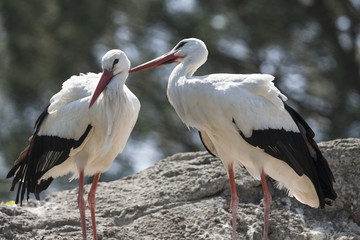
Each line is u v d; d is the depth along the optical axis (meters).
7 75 19.67
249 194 12.23
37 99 19.89
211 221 11.59
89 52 19.52
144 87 19.81
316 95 20.45
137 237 11.38
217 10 19.38
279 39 19.69
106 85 10.73
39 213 12.08
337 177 12.03
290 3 19.23
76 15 18.88
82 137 10.73
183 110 10.84
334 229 11.69
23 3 19.44
